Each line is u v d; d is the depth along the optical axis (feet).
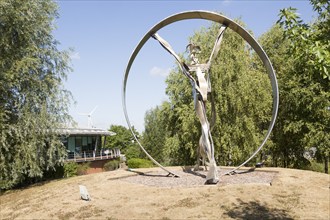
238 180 38.04
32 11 58.59
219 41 39.40
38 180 74.43
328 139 64.64
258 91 69.00
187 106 71.31
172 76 79.30
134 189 36.37
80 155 114.11
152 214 26.99
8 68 56.18
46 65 63.41
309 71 19.42
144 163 88.79
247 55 81.66
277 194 31.30
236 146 68.49
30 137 58.23
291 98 69.10
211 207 27.81
